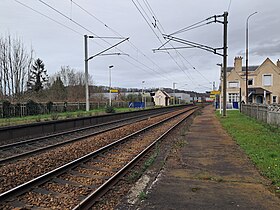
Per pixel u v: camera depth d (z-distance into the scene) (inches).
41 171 311.1
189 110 2020.2
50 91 2118.6
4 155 407.5
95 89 2883.9
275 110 644.7
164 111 1929.1
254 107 949.8
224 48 1031.6
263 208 194.9
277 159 322.0
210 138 541.6
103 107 1909.4
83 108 1624.0
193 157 366.0
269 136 509.0
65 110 1448.1
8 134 542.3
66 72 2849.4
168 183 254.5
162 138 550.9
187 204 203.3
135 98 2903.5
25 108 1138.0
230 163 328.8
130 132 680.4
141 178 275.7
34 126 619.8
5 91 1408.7
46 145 499.2
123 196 227.5
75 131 691.4
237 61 2359.7
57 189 248.1
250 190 232.4
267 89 2171.5
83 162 346.6
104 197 224.5
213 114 1437.0
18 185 259.8
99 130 754.8
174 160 349.7
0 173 297.3
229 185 246.5
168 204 203.9
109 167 334.0
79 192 239.6
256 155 353.4
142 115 1424.7
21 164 338.3
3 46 1406.3
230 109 2001.7
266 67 2170.3
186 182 257.0
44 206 207.3
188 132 644.7
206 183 253.6
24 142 498.6
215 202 206.7
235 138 514.9
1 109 1010.1
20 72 1467.8
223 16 1010.7
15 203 212.5
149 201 210.7
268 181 255.9
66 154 400.2
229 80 2273.6
